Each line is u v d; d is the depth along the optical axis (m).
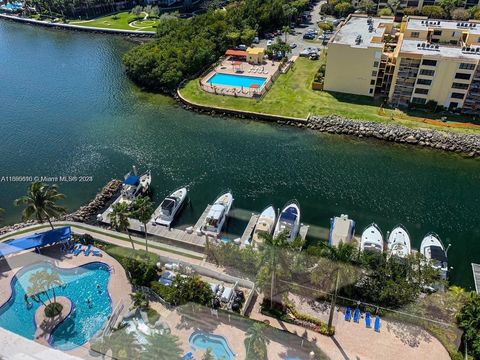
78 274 43.12
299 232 56.16
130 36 140.62
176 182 67.25
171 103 93.12
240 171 69.62
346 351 36.12
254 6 125.56
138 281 40.72
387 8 127.56
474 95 78.88
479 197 62.94
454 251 53.47
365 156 72.94
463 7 123.75
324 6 140.25
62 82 106.38
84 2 161.12
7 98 98.56
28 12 169.12
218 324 27.27
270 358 28.94
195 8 163.62
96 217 59.50
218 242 52.28
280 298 40.56
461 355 36.66
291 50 113.94
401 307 40.34
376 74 86.25
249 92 92.19
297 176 68.19
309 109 85.75
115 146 77.88
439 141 74.38
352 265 40.19
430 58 77.94
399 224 57.81
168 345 18.67
